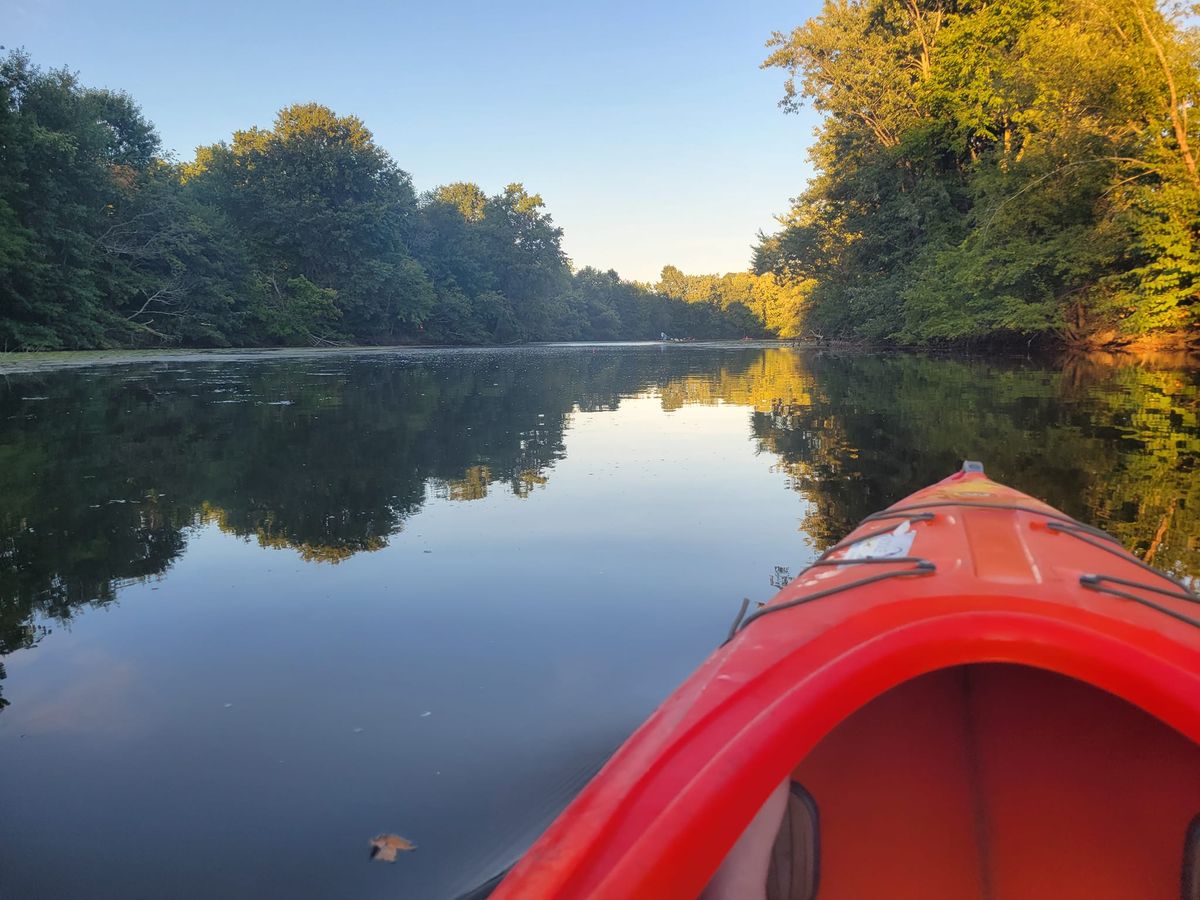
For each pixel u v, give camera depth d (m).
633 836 1.00
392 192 47.34
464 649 2.78
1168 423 7.11
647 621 3.01
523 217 63.78
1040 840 1.51
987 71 20.83
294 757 2.12
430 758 2.11
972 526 2.06
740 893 1.36
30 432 7.72
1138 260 17.52
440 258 56.97
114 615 3.10
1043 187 18.02
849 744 1.70
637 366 22.11
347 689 2.50
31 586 3.42
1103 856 1.47
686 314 95.12
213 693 2.47
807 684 1.21
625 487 5.26
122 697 2.46
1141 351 17.81
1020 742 1.65
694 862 0.97
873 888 1.45
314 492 5.18
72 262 28.75
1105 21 16.42
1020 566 1.60
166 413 9.46
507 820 1.86
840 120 27.44
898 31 26.86
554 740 2.19
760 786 1.06
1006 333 21.20
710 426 8.22
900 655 1.23
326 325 44.69
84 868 1.70
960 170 24.67
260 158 43.00
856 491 4.99
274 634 2.91
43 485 5.38
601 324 92.00
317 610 3.14
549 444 7.13
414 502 4.89
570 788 1.98
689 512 4.57
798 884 1.46
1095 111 17.31
